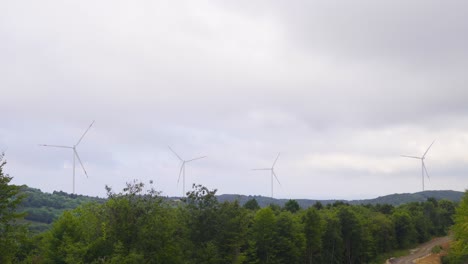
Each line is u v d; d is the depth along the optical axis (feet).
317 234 307.17
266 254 253.24
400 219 527.81
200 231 180.75
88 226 152.25
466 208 264.31
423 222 578.66
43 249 157.99
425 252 482.28
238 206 196.03
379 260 424.87
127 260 127.54
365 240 395.14
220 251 181.68
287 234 269.44
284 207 439.22
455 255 293.02
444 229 633.61
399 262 411.95
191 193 185.88
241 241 192.03
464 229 252.21
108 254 136.67
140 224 142.72
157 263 140.46
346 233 378.94
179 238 161.27
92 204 173.58
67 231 157.79
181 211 182.70
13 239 117.39
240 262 187.73
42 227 311.47
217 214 184.55
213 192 187.52
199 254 169.58
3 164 118.01
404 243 522.88
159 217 147.84
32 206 427.33
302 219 313.53
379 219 480.64
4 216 114.73
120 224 141.08
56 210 428.97
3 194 115.03
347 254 380.37
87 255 137.08
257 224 254.68
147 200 151.12
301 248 277.85
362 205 598.34
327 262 345.10
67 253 144.46
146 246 140.05
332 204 531.91
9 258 112.78
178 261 148.77
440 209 650.02
